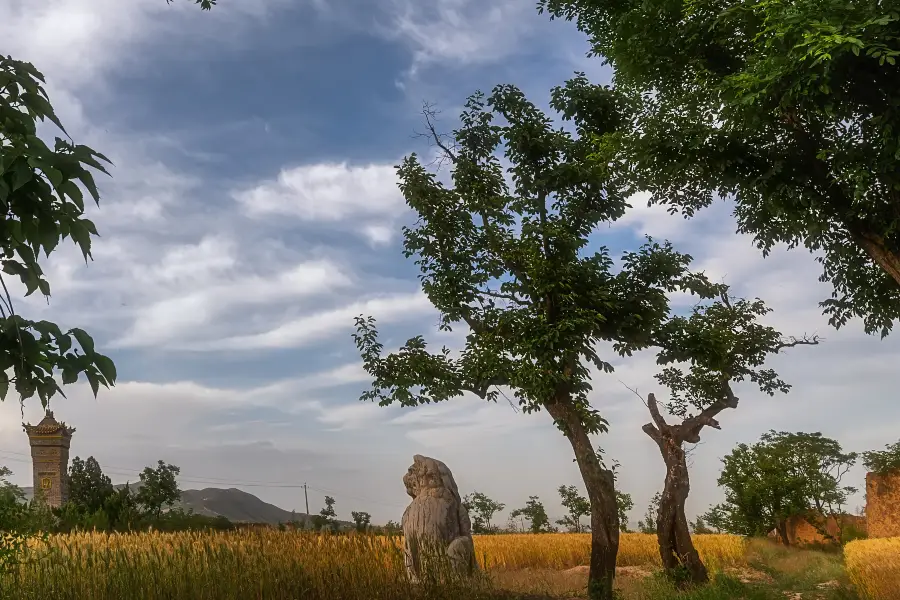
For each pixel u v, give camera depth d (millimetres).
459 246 20531
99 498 31812
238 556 10219
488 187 20031
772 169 13336
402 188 20359
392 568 11750
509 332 19656
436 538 12883
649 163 14492
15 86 3559
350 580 10734
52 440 36688
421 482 14961
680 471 19812
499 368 19062
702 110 13906
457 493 15109
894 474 34500
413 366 20031
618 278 20109
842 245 15305
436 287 20188
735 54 14266
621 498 40688
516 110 19812
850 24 10508
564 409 19172
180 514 27484
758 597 17781
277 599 9758
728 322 21344
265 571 9992
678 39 14281
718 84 13922
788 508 39781
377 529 12977
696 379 21484
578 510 51688
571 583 19516
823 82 11219
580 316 18547
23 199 3164
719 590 17828
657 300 19859
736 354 21062
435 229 20203
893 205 13141
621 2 15602
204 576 9555
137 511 25969
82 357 3244
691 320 21359
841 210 13664
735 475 41469
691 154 14141
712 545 32594
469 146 20469
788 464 40188
